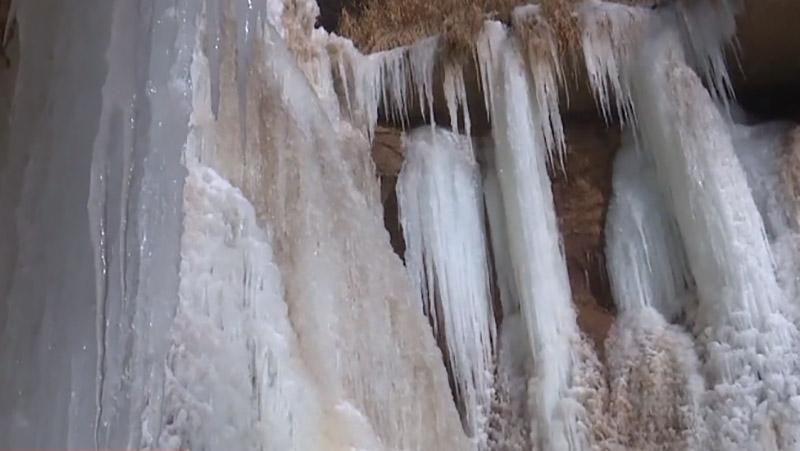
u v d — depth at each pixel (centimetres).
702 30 650
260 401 400
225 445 378
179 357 374
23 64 352
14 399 296
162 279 347
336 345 482
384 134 698
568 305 638
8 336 307
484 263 669
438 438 548
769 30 632
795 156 653
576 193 689
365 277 542
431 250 659
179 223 364
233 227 435
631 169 680
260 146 501
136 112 347
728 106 673
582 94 682
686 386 588
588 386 610
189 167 436
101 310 310
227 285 414
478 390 634
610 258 666
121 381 313
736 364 581
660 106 643
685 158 630
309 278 486
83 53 336
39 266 313
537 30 657
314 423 423
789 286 604
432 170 678
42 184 325
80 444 289
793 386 566
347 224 548
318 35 679
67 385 294
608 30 655
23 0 357
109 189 325
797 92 698
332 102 659
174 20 384
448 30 667
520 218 643
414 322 575
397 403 523
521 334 643
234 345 401
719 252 608
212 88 445
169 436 359
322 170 555
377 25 743
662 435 582
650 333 622
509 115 654
